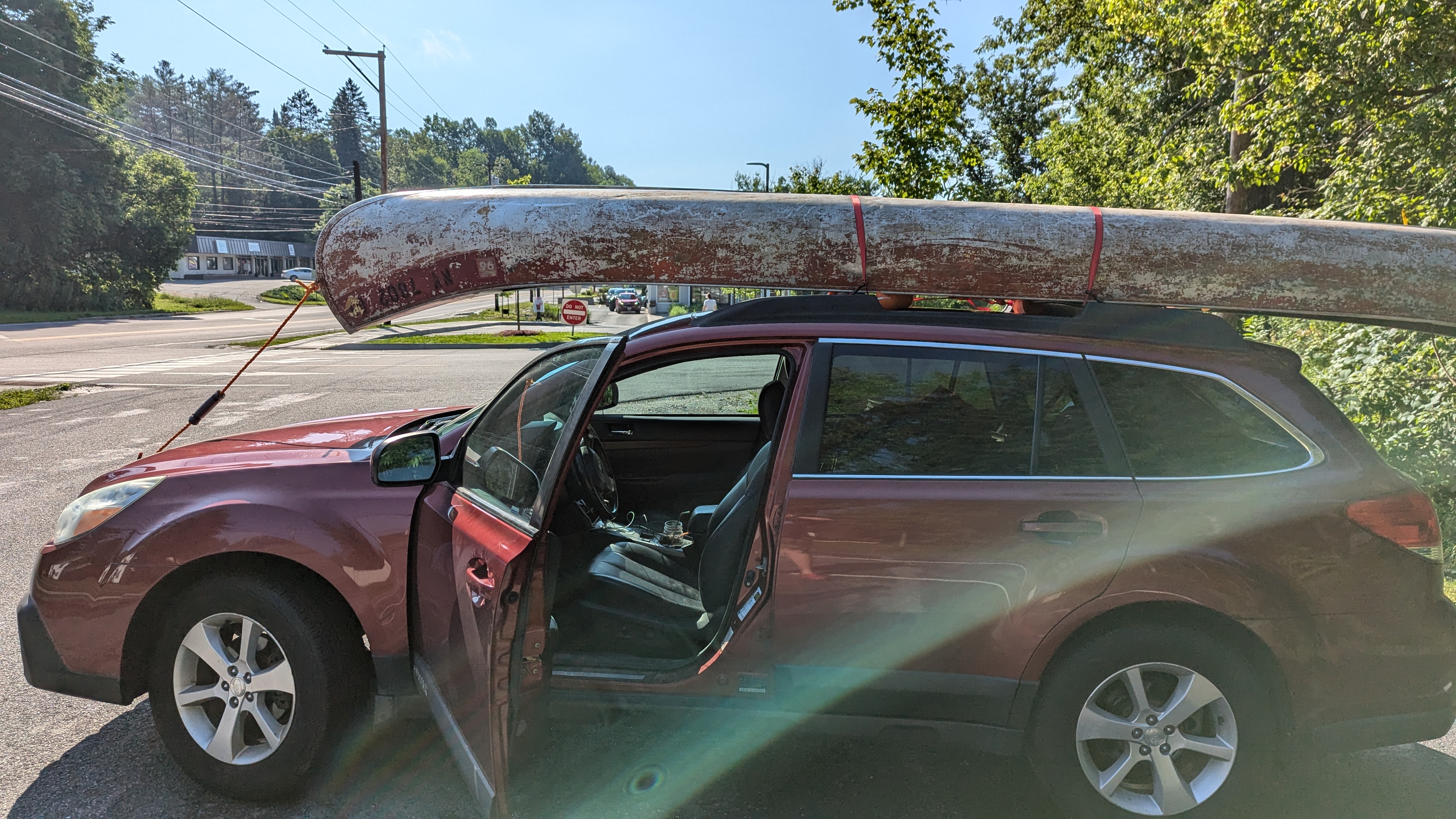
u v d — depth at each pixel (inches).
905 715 106.7
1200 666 102.0
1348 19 304.2
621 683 108.0
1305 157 354.9
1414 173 317.1
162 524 113.0
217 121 5757.9
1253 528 102.1
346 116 6058.1
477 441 123.3
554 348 138.3
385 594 112.5
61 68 1819.6
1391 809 117.0
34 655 115.6
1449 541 217.8
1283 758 105.6
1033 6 851.4
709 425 173.5
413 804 115.3
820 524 104.8
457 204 113.7
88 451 367.2
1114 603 102.5
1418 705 103.1
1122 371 108.6
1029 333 110.7
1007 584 103.6
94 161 1893.5
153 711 115.2
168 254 2074.3
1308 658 102.2
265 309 2338.8
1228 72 401.1
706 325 113.8
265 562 114.8
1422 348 246.8
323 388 591.8
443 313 2037.4
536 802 115.6
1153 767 104.2
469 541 101.9
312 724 112.0
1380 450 241.3
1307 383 109.6
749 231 109.0
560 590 121.3
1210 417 107.3
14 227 1782.7
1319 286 106.6
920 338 110.4
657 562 133.3
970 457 107.0
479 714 92.7
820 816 114.0
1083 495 104.0
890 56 398.6
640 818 112.3
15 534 241.1
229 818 111.7
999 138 1322.6
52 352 916.6
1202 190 557.6
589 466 146.3
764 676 107.0
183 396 544.4
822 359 110.2
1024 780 124.0
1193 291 107.7
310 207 5221.5
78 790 117.3
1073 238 107.8
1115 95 816.9
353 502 114.7
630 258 110.5
